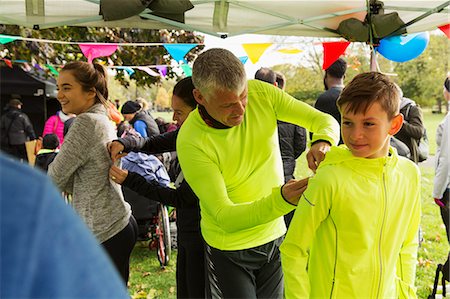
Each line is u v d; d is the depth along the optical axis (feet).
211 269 6.56
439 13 11.22
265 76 12.19
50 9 10.59
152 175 13.46
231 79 5.41
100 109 7.80
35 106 35.55
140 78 26.84
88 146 7.50
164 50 26.12
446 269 10.92
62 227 1.40
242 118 5.78
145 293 13.15
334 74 12.69
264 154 6.27
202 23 11.30
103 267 1.46
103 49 14.73
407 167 5.53
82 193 7.62
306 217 5.09
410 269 5.79
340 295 5.29
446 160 12.05
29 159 26.68
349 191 5.05
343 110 5.16
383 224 5.27
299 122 6.46
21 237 1.30
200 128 5.98
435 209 22.59
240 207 5.44
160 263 15.11
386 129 5.10
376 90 4.98
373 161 5.15
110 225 7.68
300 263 5.25
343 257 5.21
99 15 10.59
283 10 11.21
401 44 11.93
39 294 1.31
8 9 10.43
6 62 24.54
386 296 5.50
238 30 11.47
